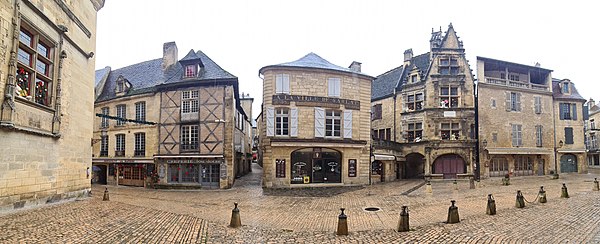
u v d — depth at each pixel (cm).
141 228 845
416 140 2709
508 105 2814
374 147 2369
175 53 2611
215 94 2211
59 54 1160
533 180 2464
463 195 1623
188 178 2211
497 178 2638
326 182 2153
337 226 909
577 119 3131
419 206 1316
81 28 1356
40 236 696
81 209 1055
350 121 2216
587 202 1300
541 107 2967
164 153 2245
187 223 960
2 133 892
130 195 1778
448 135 2650
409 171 2894
